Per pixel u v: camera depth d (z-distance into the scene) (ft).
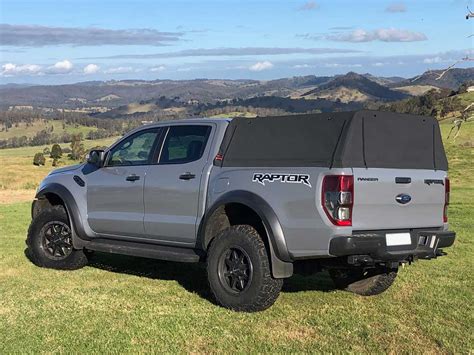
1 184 159.22
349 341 15.03
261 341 14.90
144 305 18.19
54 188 23.50
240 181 17.89
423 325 16.43
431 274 23.27
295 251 16.55
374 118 16.75
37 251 23.97
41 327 15.93
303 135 16.94
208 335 15.31
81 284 21.08
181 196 19.76
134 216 21.24
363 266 17.24
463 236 33.99
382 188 16.51
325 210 15.94
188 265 24.90
